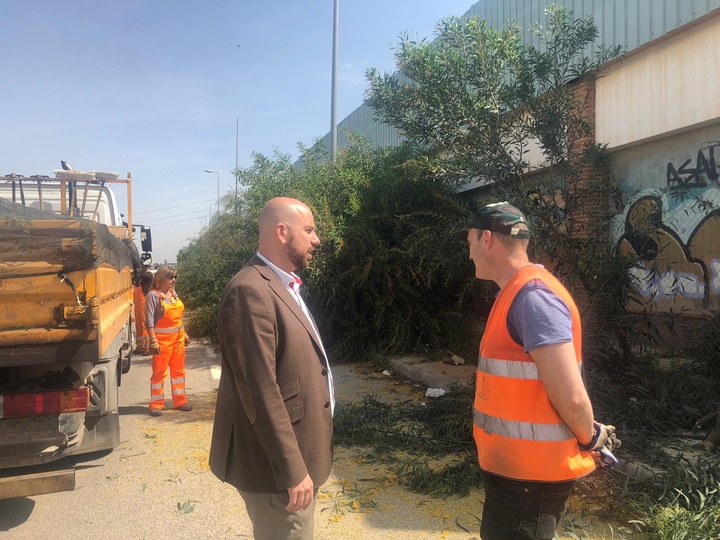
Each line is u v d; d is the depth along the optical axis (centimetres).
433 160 796
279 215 254
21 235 354
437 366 831
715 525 324
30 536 379
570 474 209
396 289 959
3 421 383
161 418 655
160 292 677
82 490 452
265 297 231
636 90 696
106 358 488
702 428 476
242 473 235
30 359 357
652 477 381
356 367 921
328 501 422
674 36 640
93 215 883
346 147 1240
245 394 223
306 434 238
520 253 230
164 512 412
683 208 672
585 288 573
